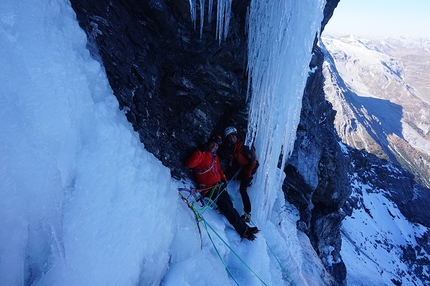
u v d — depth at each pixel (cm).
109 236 200
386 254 4006
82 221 187
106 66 310
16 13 178
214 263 335
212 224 390
